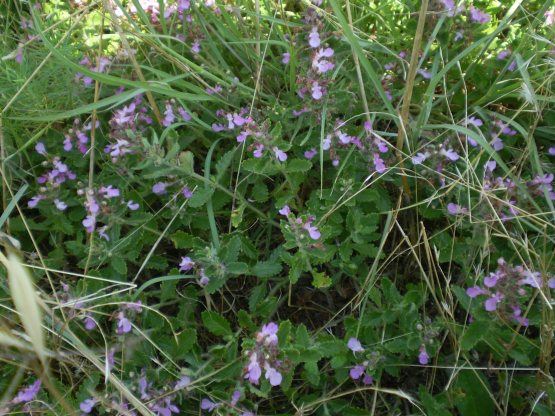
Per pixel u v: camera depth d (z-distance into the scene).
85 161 0.40
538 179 0.34
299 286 0.38
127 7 0.47
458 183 0.34
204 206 0.38
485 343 0.33
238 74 0.46
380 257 0.35
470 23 0.41
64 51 0.41
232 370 0.32
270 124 0.38
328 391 0.34
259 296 0.35
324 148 0.36
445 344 0.35
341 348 0.31
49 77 0.42
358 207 0.37
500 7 0.47
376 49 0.40
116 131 0.36
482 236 0.34
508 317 0.31
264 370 0.32
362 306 0.35
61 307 0.31
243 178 0.39
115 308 0.35
